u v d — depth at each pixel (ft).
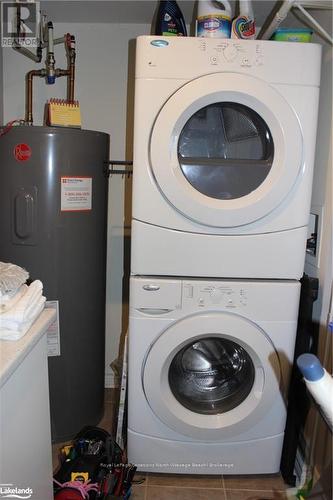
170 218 4.42
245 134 4.44
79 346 5.69
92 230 5.54
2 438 2.60
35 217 5.13
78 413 5.89
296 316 4.63
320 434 4.78
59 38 6.08
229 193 4.38
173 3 4.94
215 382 5.16
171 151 4.20
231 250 4.51
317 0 4.44
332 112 4.67
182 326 4.52
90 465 4.81
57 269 5.31
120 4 5.61
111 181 6.82
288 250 4.53
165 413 4.72
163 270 4.56
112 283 7.11
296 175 4.28
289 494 4.74
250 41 4.16
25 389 3.00
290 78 4.20
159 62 4.14
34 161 5.01
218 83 4.08
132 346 4.68
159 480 5.11
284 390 4.81
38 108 6.57
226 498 4.87
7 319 2.82
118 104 6.58
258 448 5.00
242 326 4.53
